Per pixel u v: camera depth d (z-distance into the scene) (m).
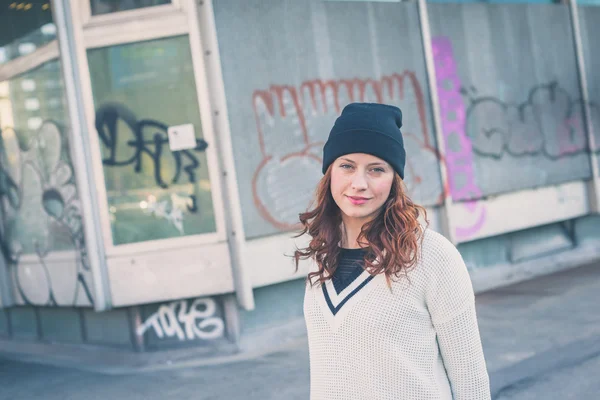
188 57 5.56
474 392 1.73
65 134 5.94
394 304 1.69
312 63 6.10
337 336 1.75
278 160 5.88
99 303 5.63
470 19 7.29
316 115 6.11
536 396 4.03
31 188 6.42
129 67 5.61
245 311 5.82
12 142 6.54
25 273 6.68
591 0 8.54
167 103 5.61
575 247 8.45
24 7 6.10
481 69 7.35
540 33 7.91
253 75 5.78
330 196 1.91
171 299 5.64
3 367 6.27
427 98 6.85
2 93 6.51
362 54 6.41
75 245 6.01
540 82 7.88
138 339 5.81
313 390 1.81
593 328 5.29
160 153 5.64
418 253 1.72
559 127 8.05
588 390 4.03
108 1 5.59
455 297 1.71
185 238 5.63
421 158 6.78
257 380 4.89
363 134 1.76
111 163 5.66
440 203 6.90
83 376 5.55
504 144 7.51
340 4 6.29
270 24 5.89
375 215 1.81
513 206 7.60
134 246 5.65
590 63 8.39
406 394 1.67
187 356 5.66
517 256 7.85
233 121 5.66
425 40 6.80
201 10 5.52
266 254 5.80
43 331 6.83
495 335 5.41
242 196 5.68
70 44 5.59
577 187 8.26
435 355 1.75
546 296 6.59
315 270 1.88
